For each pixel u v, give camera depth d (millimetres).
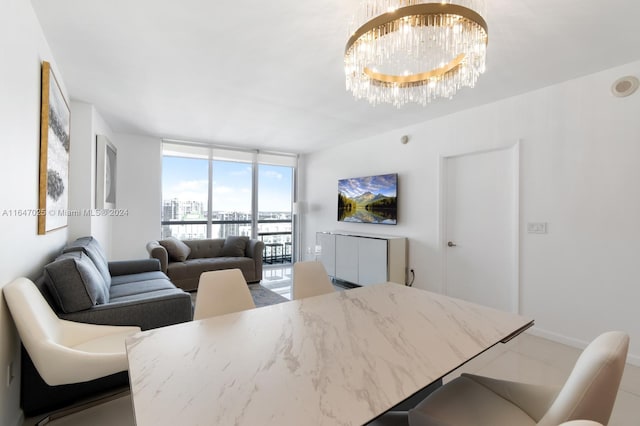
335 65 2477
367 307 1713
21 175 1667
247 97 3184
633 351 2369
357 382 961
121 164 4766
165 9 1794
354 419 790
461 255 3635
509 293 3174
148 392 893
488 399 1252
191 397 872
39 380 1740
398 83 2145
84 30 2014
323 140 5219
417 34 1662
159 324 2160
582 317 2633
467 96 3082
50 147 2143
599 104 2531
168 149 5191
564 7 1722
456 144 3615
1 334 1438
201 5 1756
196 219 5543
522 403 1215
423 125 4027
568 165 2707
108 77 2715
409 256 4191
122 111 3678
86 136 3365
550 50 2195
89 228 3369
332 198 5758
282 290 4562
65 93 2850
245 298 1907
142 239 4930
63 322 1824
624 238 2410
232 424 762
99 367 1577
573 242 2682
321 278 2287
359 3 1719
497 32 1963
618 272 2441
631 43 2094
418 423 1177
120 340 1865
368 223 4859
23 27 1660
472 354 1162
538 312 2904
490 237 3352
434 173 3869
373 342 1259
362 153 5062
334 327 1417
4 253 1452
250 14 1834
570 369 2322
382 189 4551
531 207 2945
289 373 1011
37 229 1973
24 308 1490
